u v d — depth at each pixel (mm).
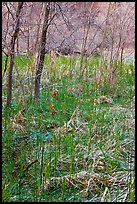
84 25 5059
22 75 5027
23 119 4176
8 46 4039
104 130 4047
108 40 5605
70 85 5383
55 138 3666
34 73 4801
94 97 5148
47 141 3738
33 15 4520
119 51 5633
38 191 2963
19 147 3557
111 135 3961
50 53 5477
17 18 3936
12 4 4117
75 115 4383
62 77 5809
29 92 4773
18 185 3045
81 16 5121
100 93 5414
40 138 3742
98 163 3400
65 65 6176
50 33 4906
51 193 3008
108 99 5133
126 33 5523
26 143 3662
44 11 4449
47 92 5180
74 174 3219
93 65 6074
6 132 3680
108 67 5641
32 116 4324
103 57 5625
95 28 5539
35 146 3629
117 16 5410
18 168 3254
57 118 4250
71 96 5066
